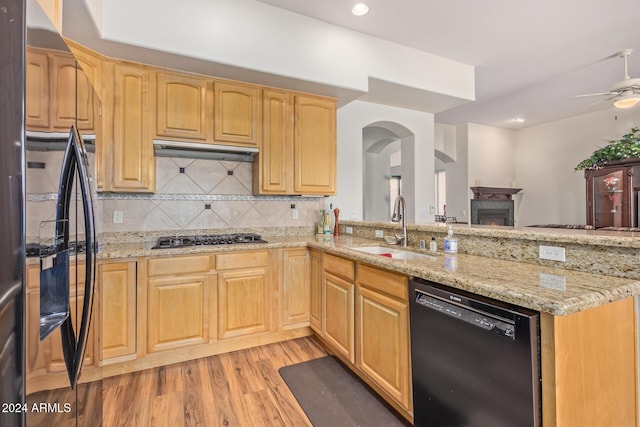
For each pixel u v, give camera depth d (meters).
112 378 2.09
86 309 1.22
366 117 3.66
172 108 2.41
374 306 1.83
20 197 0.75
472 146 6.24
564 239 1.45
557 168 6.08
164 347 2.19
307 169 2.96
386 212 6.82
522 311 1.06
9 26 0.75
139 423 1.66
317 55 2.67
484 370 1.17
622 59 3.42
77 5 1.68
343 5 2.48
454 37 2.95
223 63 2.32
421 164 4.04
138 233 2.60
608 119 5.36
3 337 0.72
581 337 1.05
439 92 3.30
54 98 0.94
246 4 2.41
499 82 4.06
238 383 2.04
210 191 2.88
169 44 2.15
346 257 2.12
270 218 3.15
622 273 1.27
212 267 2.34
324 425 1.66
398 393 1.63
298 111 2.91
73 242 1.10
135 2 2.07
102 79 2.20
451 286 1.32
